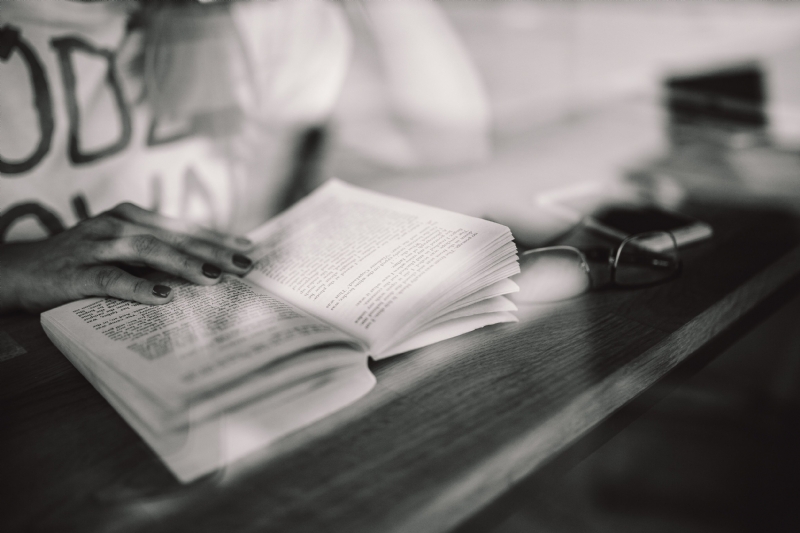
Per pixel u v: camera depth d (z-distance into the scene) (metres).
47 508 0.40
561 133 0.93
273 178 0.87
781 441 0.78
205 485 0.41
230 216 0.84
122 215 0.59
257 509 0.40
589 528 0.74
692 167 0.76
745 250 0.59
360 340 0.47
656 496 0.75
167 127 0.82
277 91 0.93
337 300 0.50
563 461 0.44
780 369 0.78
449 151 0.84
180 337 0.46
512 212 0.66
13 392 0.48
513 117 1.03
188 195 0.84
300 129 0.93
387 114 0.94
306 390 0.45
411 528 0.39
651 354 0.48
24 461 0.43
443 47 0.97
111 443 0.44
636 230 0.61
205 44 0.83
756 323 0.56
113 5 0.76
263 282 0.54
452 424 0.44
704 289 0.54
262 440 0.43
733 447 0.80
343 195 0.62
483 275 0.50
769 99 1.01
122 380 0.44
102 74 0.76
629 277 0.57
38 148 0.73
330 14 0.95
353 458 0.42
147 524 0.39
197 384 0.42
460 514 0.40
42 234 0.74
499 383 0.46
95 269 0.53
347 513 0.39
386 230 0.55
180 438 0.43
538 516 0.76
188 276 0.52
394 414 0.44
